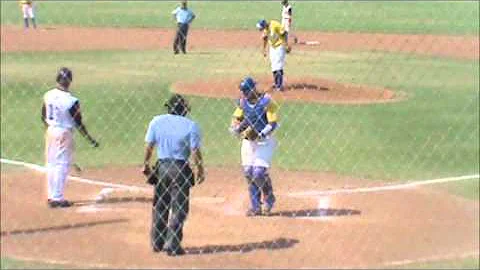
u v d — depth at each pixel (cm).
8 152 2830
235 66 4753
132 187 2469
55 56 5134
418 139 3075
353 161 2795
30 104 3603
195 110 3541
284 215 2205
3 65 4697
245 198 2358
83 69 4616
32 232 2028
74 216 2169
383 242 1988
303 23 7250
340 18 7669
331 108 3609
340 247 1952
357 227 2100
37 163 2706
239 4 8681
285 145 2994
